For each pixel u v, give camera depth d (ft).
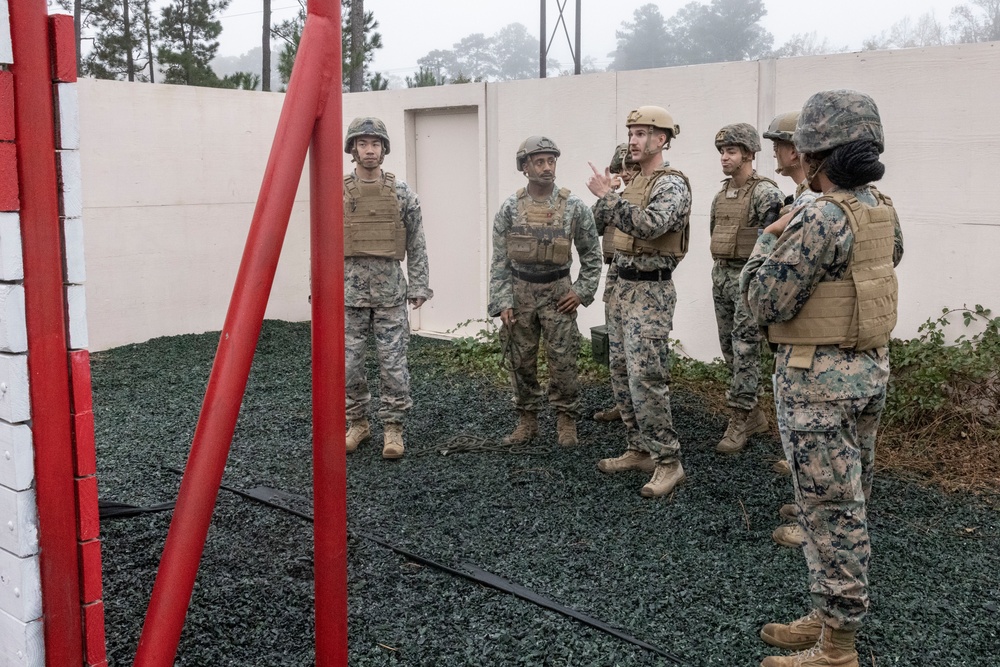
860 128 8.52
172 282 26.30
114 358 23.86
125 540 12.21
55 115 5.29
